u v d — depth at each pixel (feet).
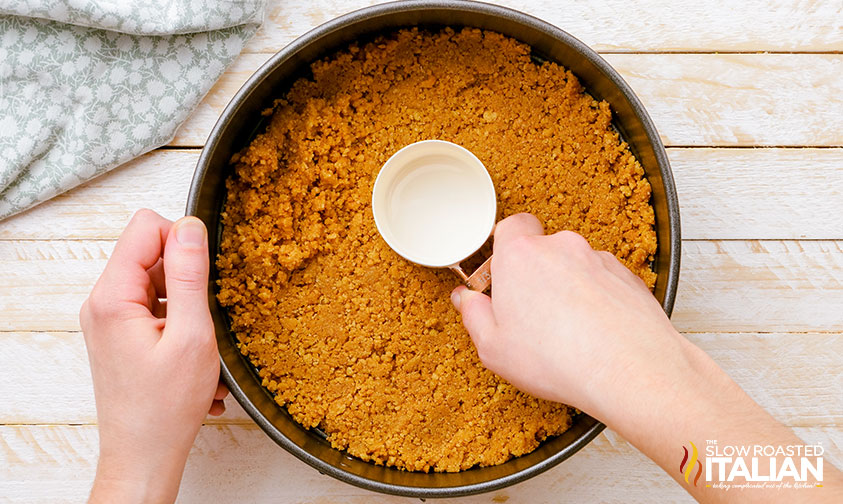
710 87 1.78
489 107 1.68
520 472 1.53
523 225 1.53
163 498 1.50
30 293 1.78
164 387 1.45
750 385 1.79
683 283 1.79
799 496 1.20
